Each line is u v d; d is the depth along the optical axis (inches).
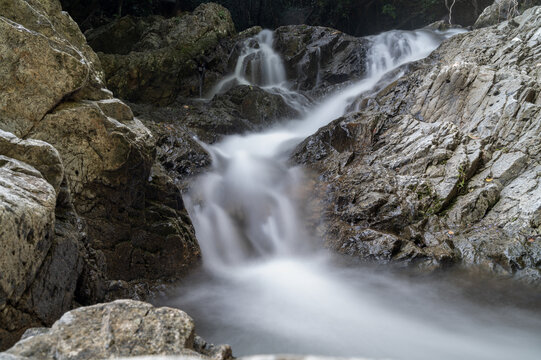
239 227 265.3
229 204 275.1
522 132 277.4
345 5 777.6
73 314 91.7
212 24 511.8
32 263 121.5
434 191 258.7
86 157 183.9
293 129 412.2
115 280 191.5
